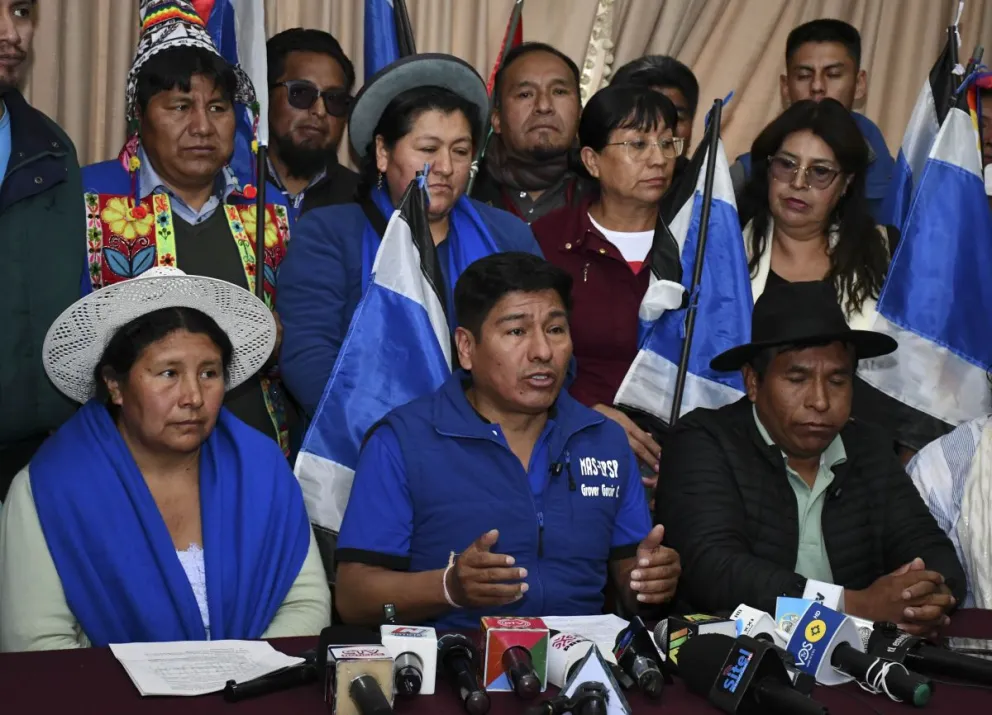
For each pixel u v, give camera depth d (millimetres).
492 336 2893
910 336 4148
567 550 2969
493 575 2498
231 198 3938
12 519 2838
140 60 3721
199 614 2838
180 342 2838
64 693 2148
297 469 3434
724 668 2205
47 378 3469
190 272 3766
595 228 4102
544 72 4457
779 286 3318
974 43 6016
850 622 2402
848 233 4176
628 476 3129
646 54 5570
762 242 4250
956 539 3598
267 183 4117
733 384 4062
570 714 2047
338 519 3434
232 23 4121
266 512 2996
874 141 4992
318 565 3068
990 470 3576
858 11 5836
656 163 4059
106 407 2982
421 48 5285
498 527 2934
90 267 3654
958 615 3064
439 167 3691
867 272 4160
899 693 2262
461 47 5359
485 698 2098
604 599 3297
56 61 4672
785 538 3289
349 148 5230
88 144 4770
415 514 2945
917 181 4551
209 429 2902
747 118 5723
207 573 2877
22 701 2102
